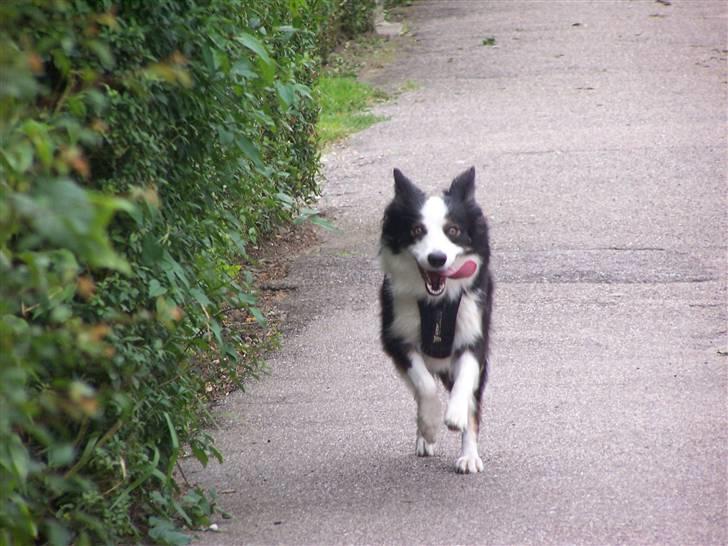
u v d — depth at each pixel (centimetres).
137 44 682
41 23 564
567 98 2238
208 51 714
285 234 1569
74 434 701
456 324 927
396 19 3091
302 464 923
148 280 711
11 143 437
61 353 569
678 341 1164
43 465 596
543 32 2823
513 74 2452
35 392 589
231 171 841
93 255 328
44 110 582
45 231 321
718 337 1170
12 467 482
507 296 1312
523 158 1864
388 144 2005
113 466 689
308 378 1126
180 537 743
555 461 891
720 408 985
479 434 956
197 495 795
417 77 2472
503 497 827
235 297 853
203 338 848
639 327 1209
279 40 1063
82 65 630
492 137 2003
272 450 956
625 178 1731
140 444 738
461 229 925
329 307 1327
